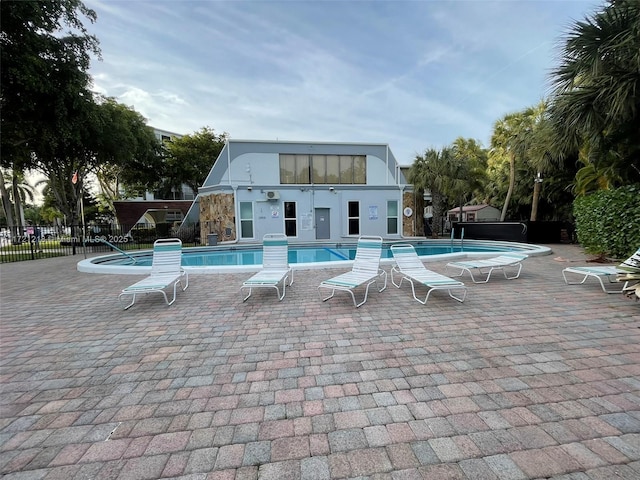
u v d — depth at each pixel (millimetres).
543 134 8469
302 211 16594
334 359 2893
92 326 3896
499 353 2926
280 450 1758
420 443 1787
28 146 14805
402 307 4469
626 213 7547
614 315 3910
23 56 10883
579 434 1827
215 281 6438
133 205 24969
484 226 15977
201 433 1914
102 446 1819
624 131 6742
